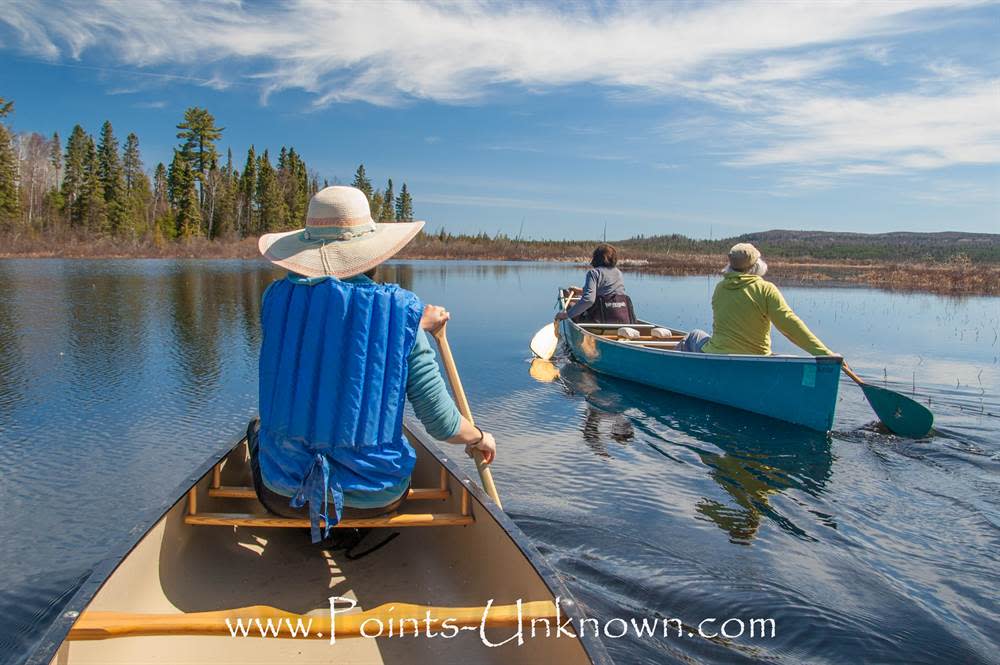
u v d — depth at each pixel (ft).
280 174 214.90
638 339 25.48
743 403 18.84
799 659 7.97
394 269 98.12
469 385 22.52
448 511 8.77
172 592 6.86
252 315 36.88
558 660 5.63
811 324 38.47
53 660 4.79
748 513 12.16
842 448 15.80
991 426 17.58
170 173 197.47
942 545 10.98
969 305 50.70
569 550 10.65
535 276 85.40
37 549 10.34
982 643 8.30
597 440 16.44
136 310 38.63
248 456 10.01
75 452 14.62
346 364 6.64
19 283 56.54
